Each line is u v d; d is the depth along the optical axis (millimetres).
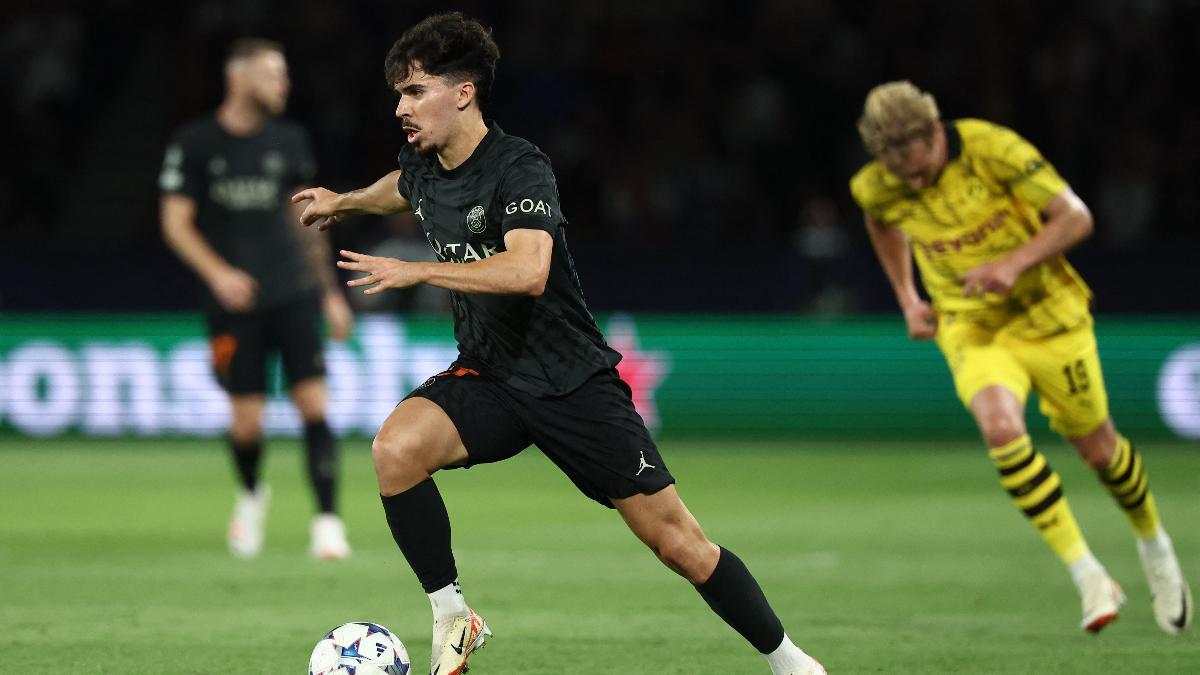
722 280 60062
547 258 15227
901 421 56219
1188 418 54094
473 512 38438
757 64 70312
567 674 18922
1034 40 68875
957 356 22938
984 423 21641
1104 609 20703
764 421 56938
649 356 57688
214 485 44281
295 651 20484
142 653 20312
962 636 21609
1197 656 20047
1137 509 22266
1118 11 68438
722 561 16141
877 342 56344
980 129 22375
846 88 68500
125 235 70438
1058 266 22828
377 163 68938
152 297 60844
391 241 58281
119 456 52312
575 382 16062
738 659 19891
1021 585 26594
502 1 72125
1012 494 21359
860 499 40250
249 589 26266
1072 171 65625
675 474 46656
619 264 60719
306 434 30719
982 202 22484
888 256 24328
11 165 70500
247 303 30047
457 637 16531
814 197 67625
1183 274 57094
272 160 30266
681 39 71812
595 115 70188
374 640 16188
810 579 27281
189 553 31078
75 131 72500
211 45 71562
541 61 71312
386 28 71250
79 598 25281
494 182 15828
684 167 67625
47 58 72000
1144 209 63594
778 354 56875
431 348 56438
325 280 31328
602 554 30734
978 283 21094
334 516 30703
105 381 57438
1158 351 54344
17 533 34312
